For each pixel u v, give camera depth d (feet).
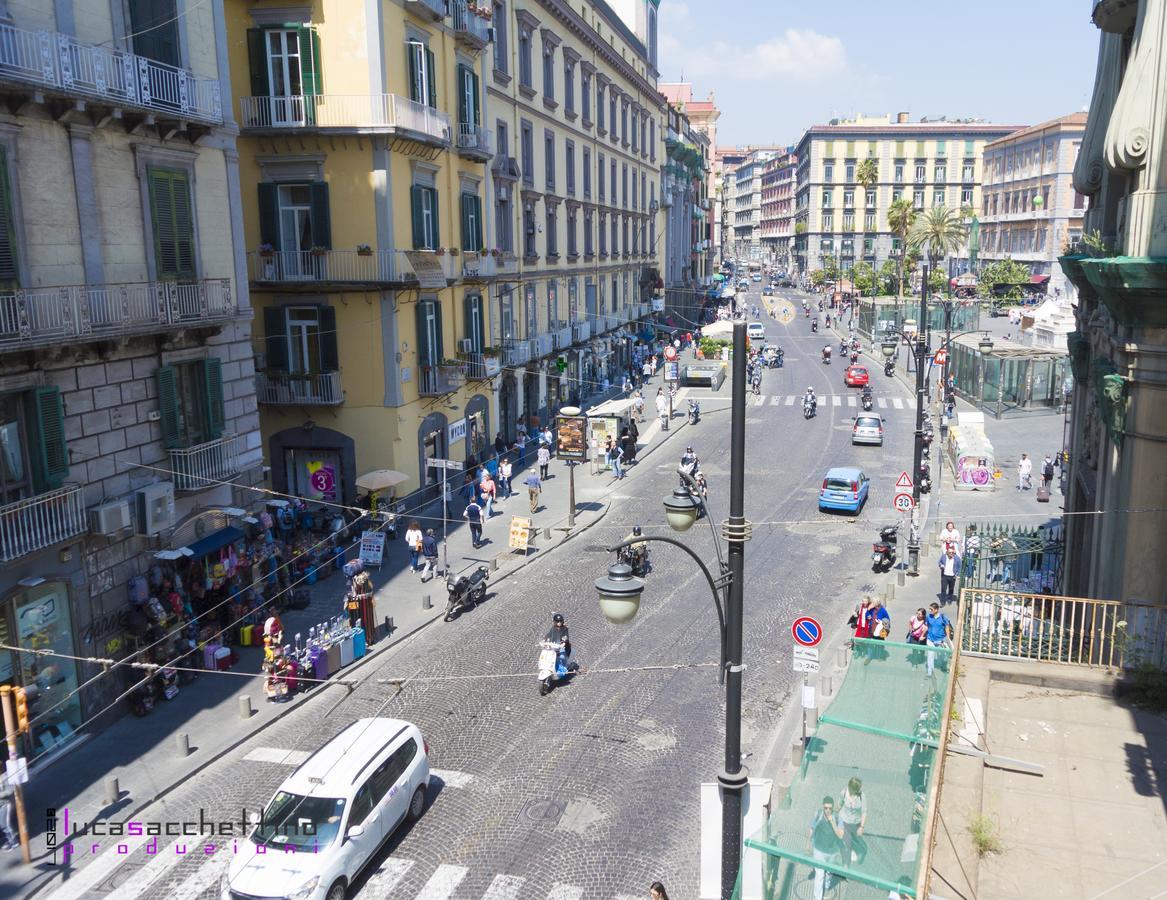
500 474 115.75
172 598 63.05
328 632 70.33
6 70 49.26
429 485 105.60
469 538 96.99
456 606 74.84
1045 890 27.17
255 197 94.68
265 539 75.72
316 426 98.53
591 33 175.11
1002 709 38.65
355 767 43.60
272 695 61.00
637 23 229.45
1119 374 45.70
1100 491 51.24
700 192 371.97
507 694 61.11
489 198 125.49
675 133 281.33
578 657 66.54
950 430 126.31
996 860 28.71
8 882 42.47
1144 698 39.09
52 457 54.03
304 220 96.48
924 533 96.89
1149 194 41.24
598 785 49.73
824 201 449.89
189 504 66.95
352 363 97.14
